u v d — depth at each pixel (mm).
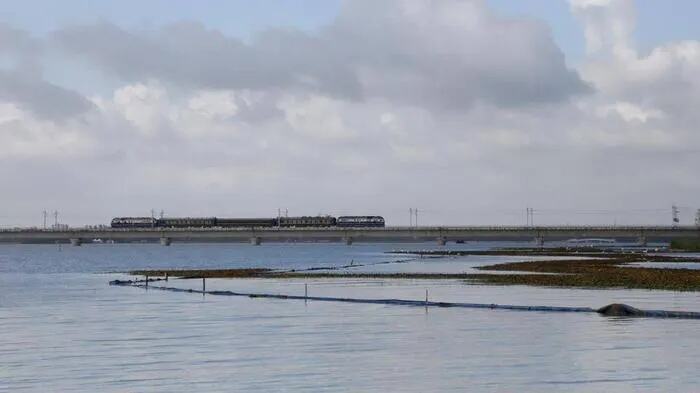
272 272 148000
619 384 39625
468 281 115125
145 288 108875
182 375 43062
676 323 61562
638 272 126312
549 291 93625
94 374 43531
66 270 179000
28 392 39375
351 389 39438
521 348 50188
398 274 137000
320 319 67375
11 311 76812
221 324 64562
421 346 51656
